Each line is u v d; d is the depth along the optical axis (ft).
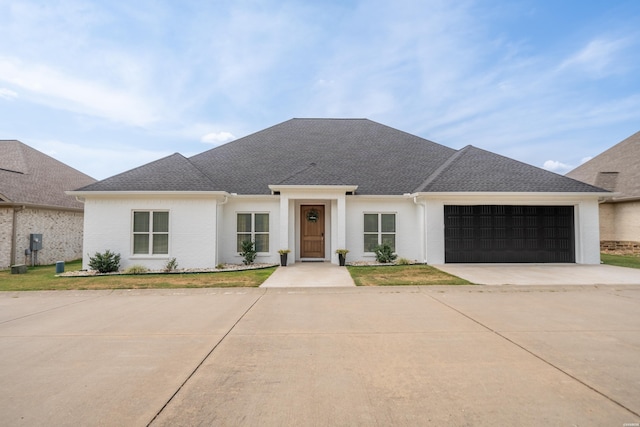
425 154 58.70
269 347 16.03
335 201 47.93
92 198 43.06
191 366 13.85
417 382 12.23
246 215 48.24
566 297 26.71
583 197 44.88
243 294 28.81
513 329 18.44
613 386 11.75
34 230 52.70
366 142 61.87
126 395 11.41
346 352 15.30
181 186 43.50
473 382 12.17
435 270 39.99
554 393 11.28
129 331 18.66
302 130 65.46
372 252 48.62
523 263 45.60
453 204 45.68
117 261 41.65
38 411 10.39
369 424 9.59
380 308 23.54
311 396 11.28
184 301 26.27
